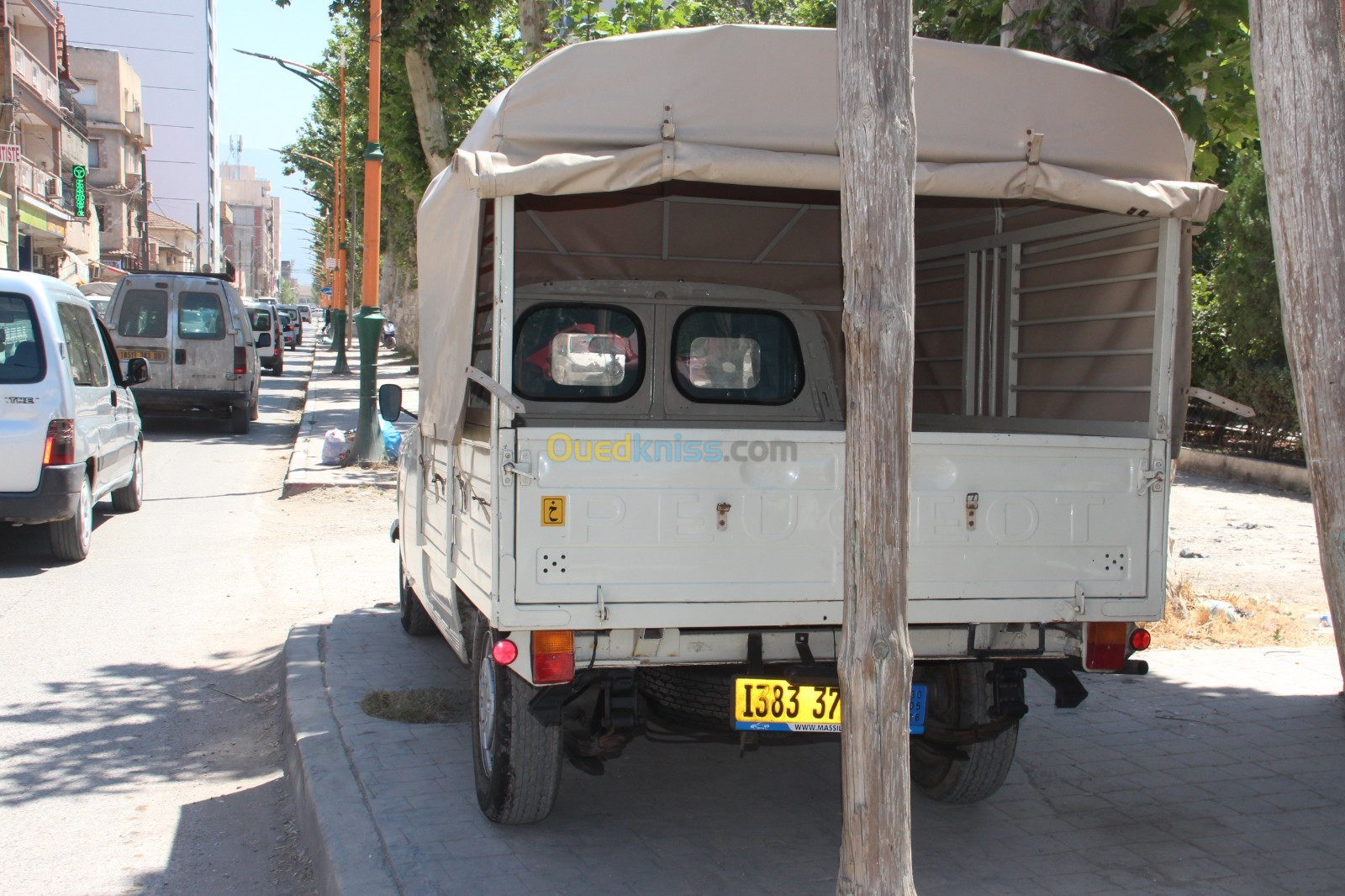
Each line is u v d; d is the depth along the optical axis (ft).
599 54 12.51
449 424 14.37
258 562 33.42
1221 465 54.65
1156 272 14.66
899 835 9.35
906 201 9.18
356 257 191.42
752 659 13.28
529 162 12.30
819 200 17.67
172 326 62.49
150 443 59.88
